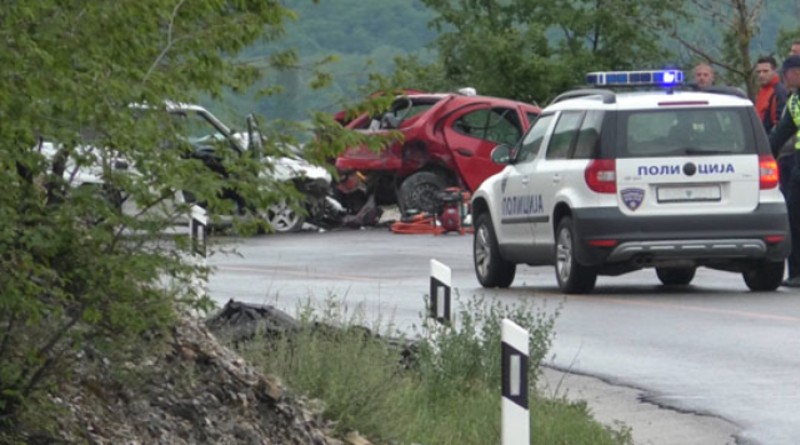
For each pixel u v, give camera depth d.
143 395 16.22
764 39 89.06
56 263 13.48
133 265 13.43
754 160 37.38
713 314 33.50
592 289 38.34
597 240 37.00
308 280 41.91
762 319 32.62
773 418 22.23
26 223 13.21
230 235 14.12
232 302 22.91
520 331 16.28
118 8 12.75
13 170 12.88
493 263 40.97
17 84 12.36
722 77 86.25
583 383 25.23
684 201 37.22
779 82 44.38
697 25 87.00
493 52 98.38
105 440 15.27
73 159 13.05
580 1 100.94
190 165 13.34
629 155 37.16
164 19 13.25
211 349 17.66
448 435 19.44
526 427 16.31
